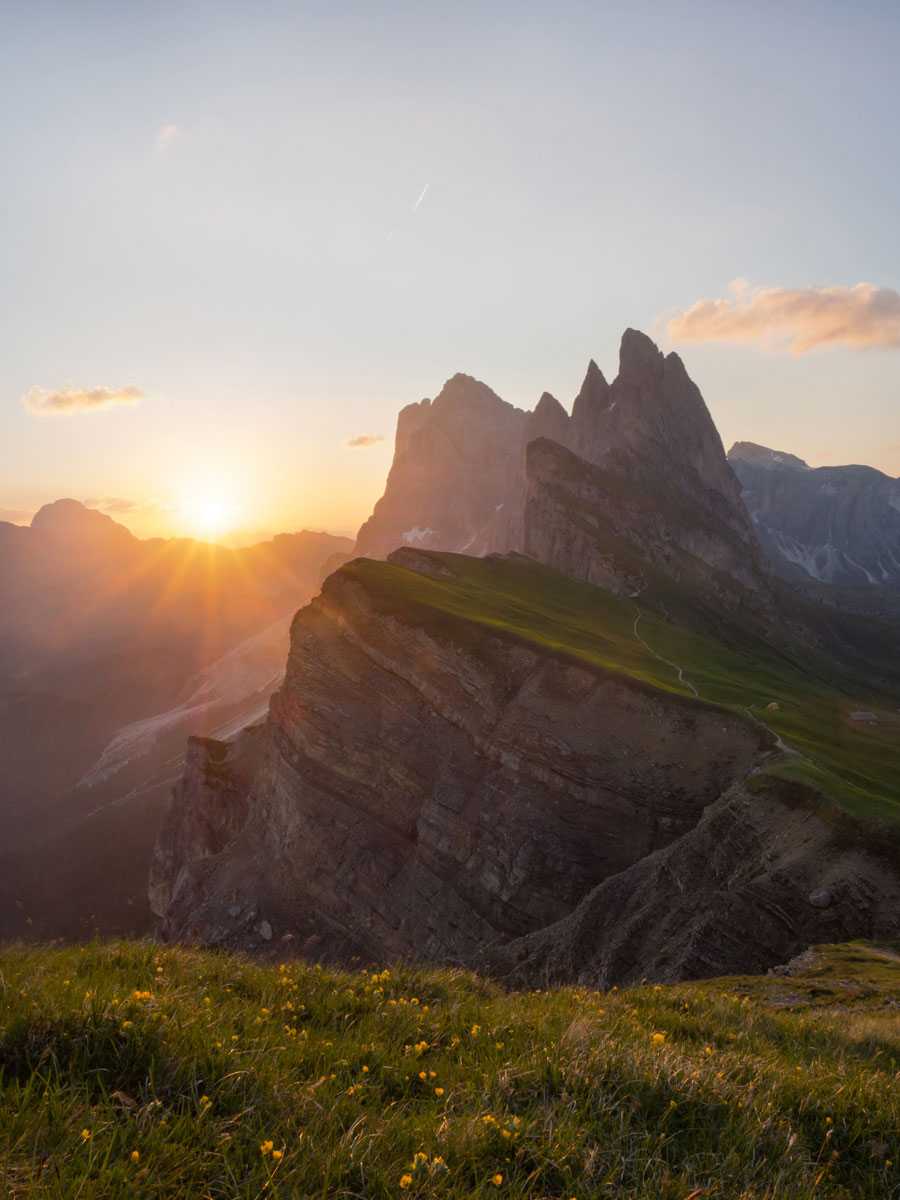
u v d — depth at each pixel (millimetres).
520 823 73812
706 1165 5812
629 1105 6375
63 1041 6066
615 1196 5223
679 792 69938
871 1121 7035
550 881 70000
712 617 183000
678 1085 6770
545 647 86375
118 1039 6219
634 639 126438
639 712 78125
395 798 85875
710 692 92312
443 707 86438
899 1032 12055
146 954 9141
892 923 40000
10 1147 4703
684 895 51312
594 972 48938
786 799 51938
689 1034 9891
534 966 52438
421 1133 5586
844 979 22688
